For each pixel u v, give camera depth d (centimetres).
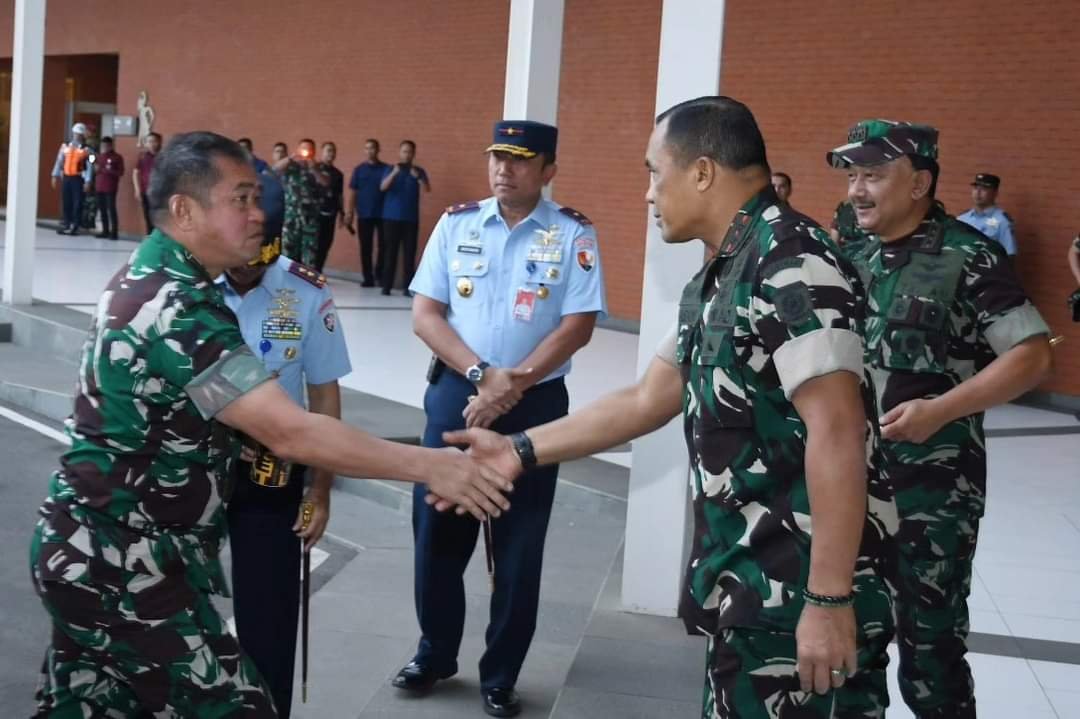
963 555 328
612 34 1430
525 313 392
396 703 393
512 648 385
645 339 452
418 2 1694
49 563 245
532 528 384
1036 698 439
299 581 328
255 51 1970
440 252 405
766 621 228
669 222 246
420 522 394
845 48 1220
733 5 1305
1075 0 1059
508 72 537
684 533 457
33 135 1105
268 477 312
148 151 2014
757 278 228
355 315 1389
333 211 1634
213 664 253
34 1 1104
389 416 781
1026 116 1092
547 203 402
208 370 244
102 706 266
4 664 417
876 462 237
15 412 828
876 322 336
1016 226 1098
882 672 245
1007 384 314
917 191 332
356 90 1797
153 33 2178
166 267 251
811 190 1256
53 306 1126
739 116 241
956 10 1135
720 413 234
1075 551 633
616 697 379
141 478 246
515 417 392
